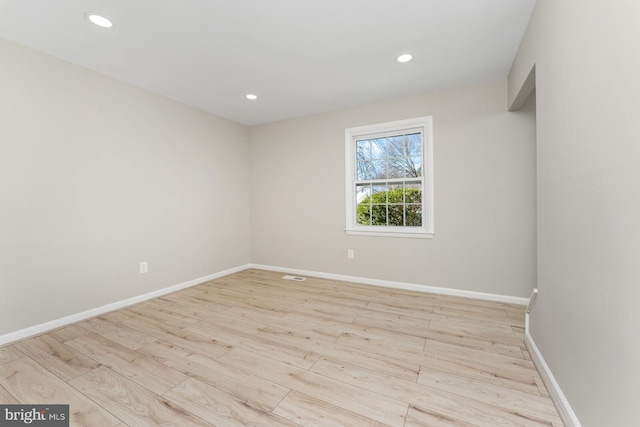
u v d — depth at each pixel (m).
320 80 2.92
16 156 2.16
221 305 2.91
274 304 2.93
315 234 4.02
